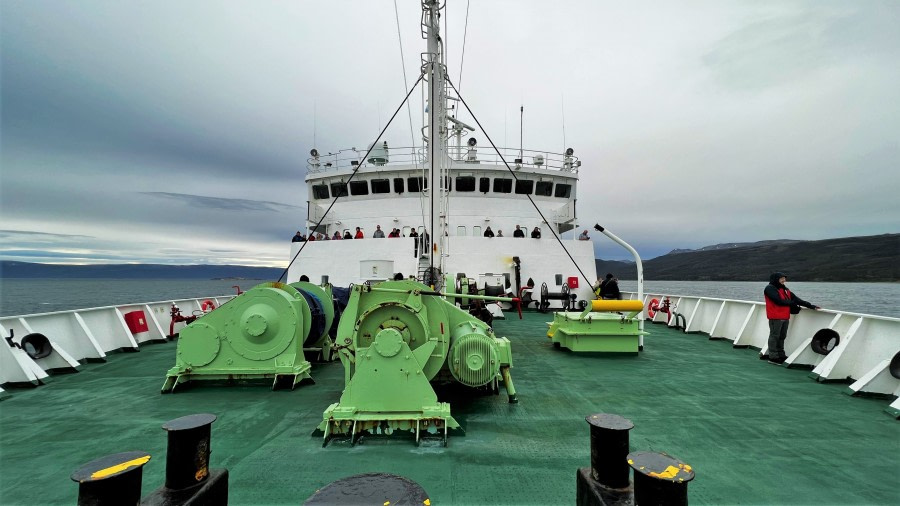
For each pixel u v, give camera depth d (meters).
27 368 5.51
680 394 5.10
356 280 12.32
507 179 14.30
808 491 2.85
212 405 4.74
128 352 7.75
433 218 7.44
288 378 5.57
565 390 5.27
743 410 4.50
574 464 3.24
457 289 9.59
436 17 7.59
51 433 3.89
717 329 9.39
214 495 1.87
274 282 6.04
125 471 1.52
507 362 4.78
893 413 4.32
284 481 2.98
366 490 1.40
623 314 7.81
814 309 6.79
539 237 13.48
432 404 3.82
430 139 7.48
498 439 3.72
